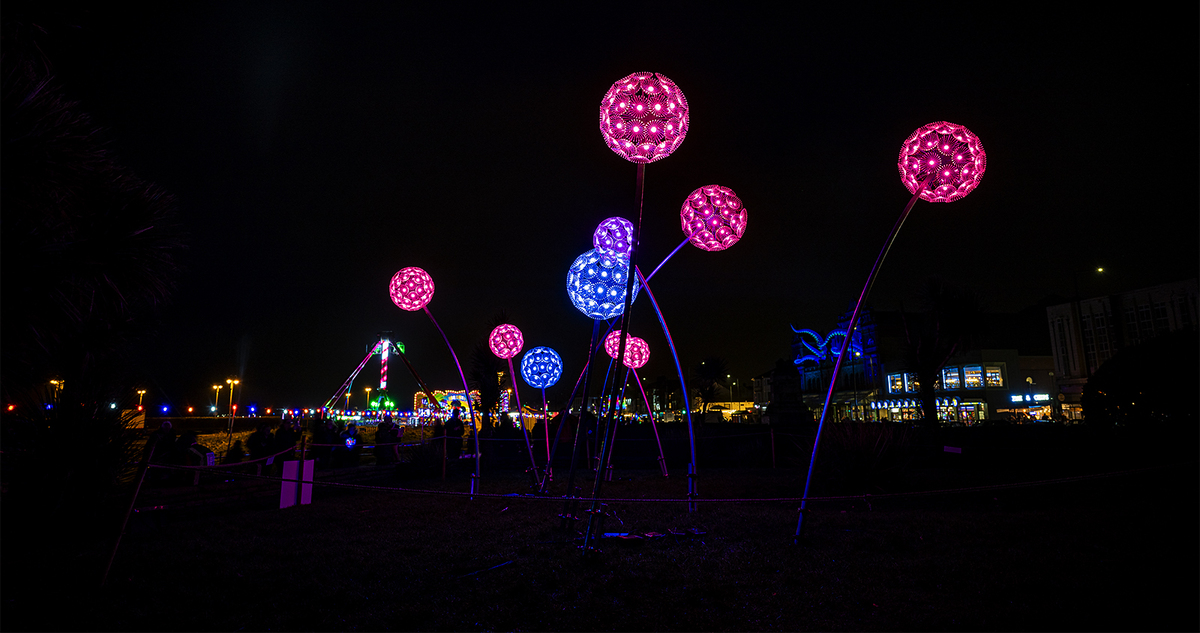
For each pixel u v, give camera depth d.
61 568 5.68
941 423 27.31
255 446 14.47
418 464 15.09
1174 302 36.66
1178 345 14.66
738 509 9.05
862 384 59.78
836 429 11.55
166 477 10.37
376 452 17.91
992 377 47.50
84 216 4.02
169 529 7.84
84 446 7.45
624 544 6.70
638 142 5.61
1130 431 14.63
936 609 4.43
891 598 4.71
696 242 7.53
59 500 7.16
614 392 6.21
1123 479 10.55
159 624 4.31
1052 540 6.37
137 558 6.11
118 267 3.99
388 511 9.20
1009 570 5.30
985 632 4.01
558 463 17.53
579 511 8.84
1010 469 14.38
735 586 5.09
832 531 7.20
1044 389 47.81
